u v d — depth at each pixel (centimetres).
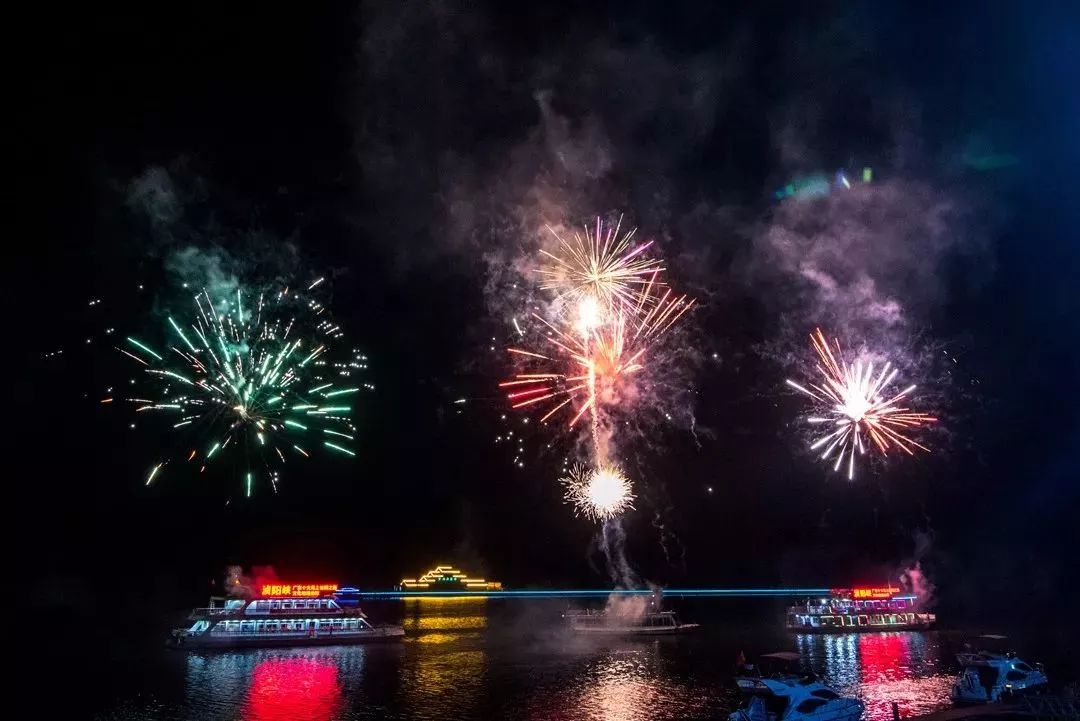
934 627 9512
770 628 10388
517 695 5966
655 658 7812
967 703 4909
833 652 7825
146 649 8494
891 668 6794
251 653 8188
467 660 7738
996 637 5294
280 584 9131
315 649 8481
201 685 6366
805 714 4181
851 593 9800
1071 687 4541
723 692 6041
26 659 7775
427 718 5241
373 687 6288
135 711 5478
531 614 14150
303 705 5641
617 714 5334
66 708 5566
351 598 17338
